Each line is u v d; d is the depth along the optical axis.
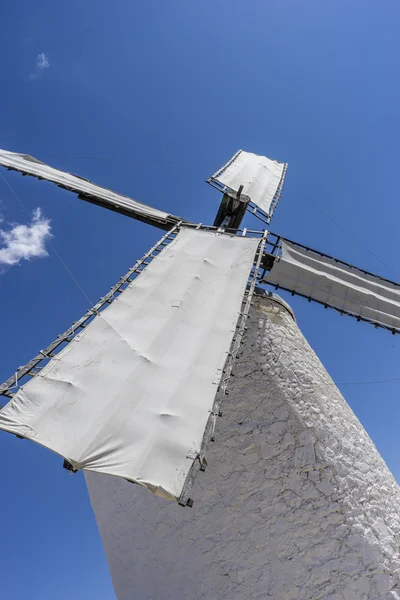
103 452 3.39
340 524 5.28
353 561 5.07
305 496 5.41
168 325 4.68
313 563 5.02
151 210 8.05
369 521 5.46
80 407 3.68
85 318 4.55
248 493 5.43
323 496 5.44
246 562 5.08
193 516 5.47
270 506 5.33
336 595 4.86
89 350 4.24
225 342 4.48
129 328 4.58
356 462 6.02
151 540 5.67
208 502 5.46
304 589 4.88
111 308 4.82
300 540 5.14
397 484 6.63
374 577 5.04
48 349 4.08
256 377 6.25
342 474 5.71
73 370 4.00
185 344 4.47
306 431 5.91
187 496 3.17
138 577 5.61
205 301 5.17
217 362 4.25
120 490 6.30
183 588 5.20
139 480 3.20
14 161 7.36
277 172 10.68
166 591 5.29
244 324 4.77
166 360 4.24
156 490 3.17
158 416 3.68
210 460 5.64
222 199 8.62
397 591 5.04
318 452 5.78
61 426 3.52
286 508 5.32
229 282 5.52
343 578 4.96
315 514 5.30
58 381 3.86
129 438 3.50
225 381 4.10
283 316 7.23
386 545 5.36
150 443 3.47
